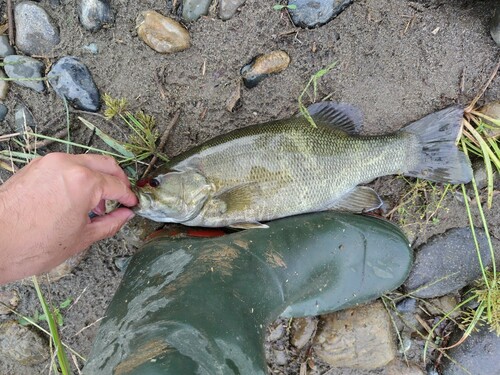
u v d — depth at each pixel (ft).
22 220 1.09
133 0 1.60
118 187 1.25
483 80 1.62
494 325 1.62
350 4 1.60
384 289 1.63
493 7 1.56
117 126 1.67
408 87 1.65
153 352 0.93
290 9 1.59
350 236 1.58
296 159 1.50
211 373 0.94
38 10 1.58
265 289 1.33
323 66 1.64
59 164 1.12
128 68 1.65
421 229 1.71
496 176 1.65
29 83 1.63
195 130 1.68
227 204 1.50
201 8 1.59
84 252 1.73
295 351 1.75
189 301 1.10
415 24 1.61
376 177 1.60
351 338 1.67
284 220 1.55
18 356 1.76
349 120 1.60
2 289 1.77
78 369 1.76
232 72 1.65
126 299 1.26
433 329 1.71
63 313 1.77
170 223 1.64
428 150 1.57
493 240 1.69
